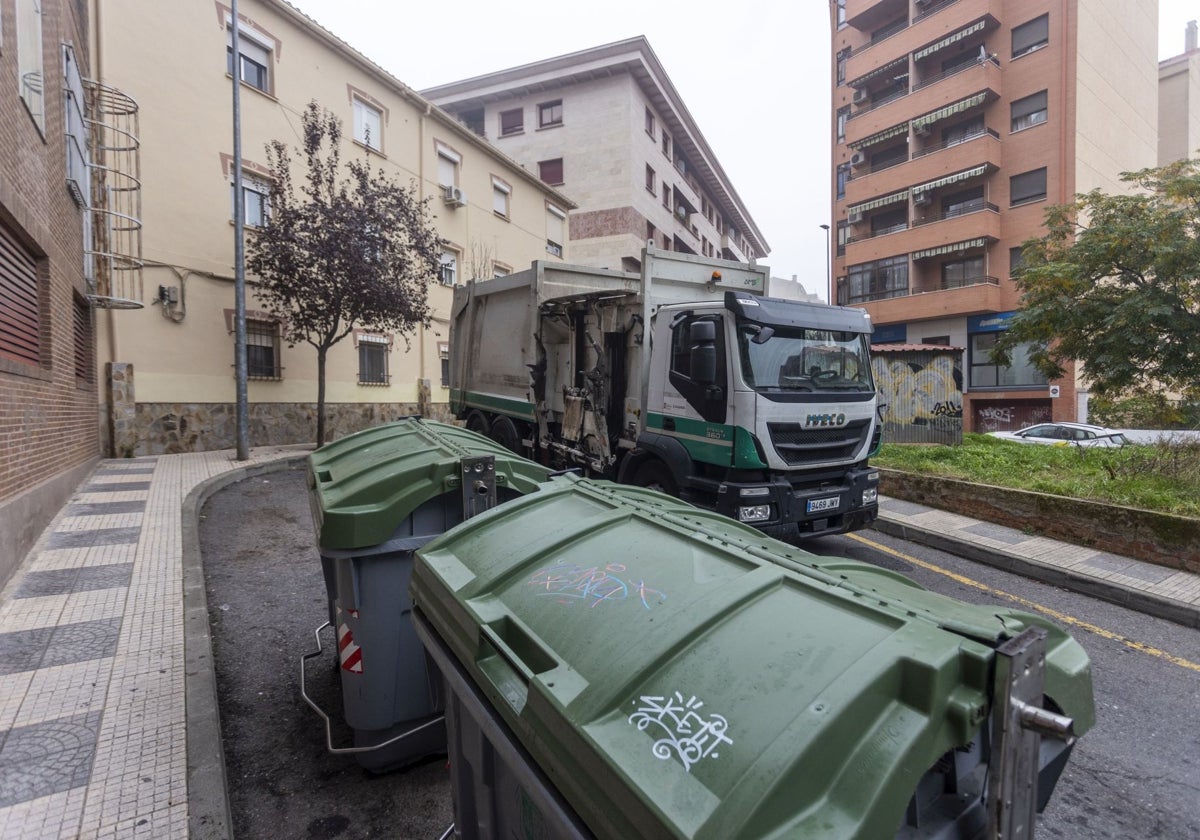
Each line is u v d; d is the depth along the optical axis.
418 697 3.02
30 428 6.29
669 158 34.44
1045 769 1.55
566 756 1.39
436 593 2.16
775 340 6.05
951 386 12.86
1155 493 7.39
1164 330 9.91
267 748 3.30
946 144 26.14
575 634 1.69
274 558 6.50
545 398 8.87
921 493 9.20
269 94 14.36
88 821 2.56
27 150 6.44
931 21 25.72
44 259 7.16
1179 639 5.08
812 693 1.25
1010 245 24.08
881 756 1.16
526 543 2.26
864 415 6.52
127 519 7.22
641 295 7.15
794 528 5.92
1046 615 5.55
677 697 1.38
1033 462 10.46
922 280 26.42
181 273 12.52
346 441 4.39
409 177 18.62
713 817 1.09
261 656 4.33
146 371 11.98
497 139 30.94
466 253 21.14
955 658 1.27
